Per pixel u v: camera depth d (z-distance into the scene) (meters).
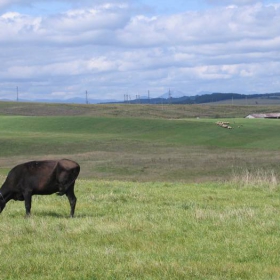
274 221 12.92
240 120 106.88
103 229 12.05
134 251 10.15
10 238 11.30
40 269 8.93
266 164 47.22
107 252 9.83
